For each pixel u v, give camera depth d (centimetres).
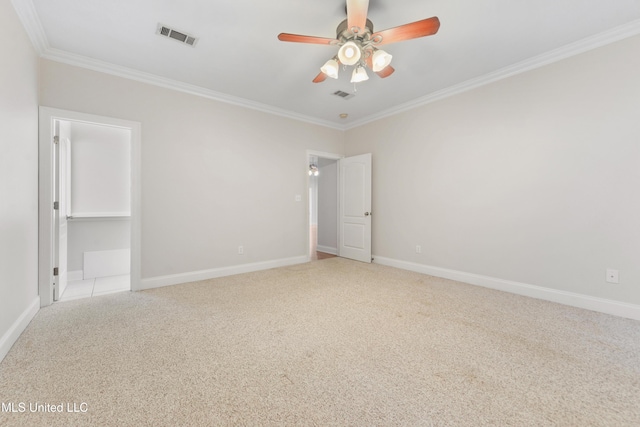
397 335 204
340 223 518
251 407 131
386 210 444
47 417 123
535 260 288
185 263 344
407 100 393
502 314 243
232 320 230
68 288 322
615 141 241
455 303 271
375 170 462
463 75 318
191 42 254
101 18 220
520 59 284
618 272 240
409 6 208
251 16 219
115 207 391
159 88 324
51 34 239
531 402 135
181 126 339
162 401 135
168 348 184
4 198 175
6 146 178
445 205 365
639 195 230
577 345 189
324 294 298
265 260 418
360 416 126
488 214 323
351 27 187
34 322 223
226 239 378
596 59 249
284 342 193
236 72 310
